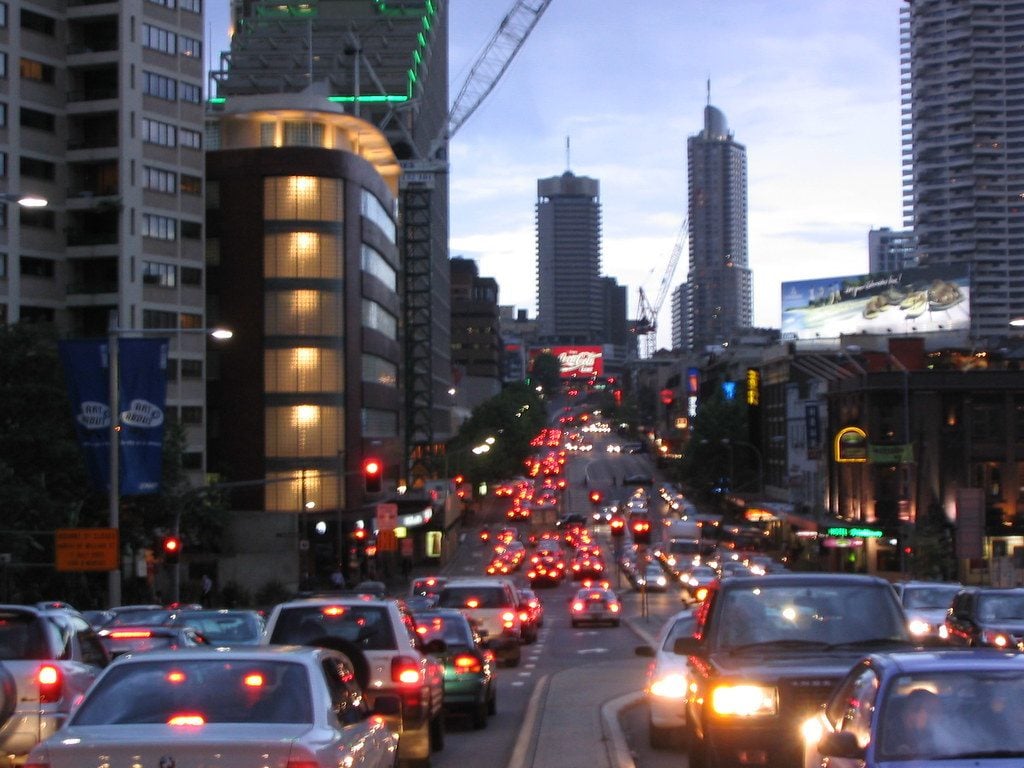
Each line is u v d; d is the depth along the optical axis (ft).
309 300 280.10
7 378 184.55
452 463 474.49
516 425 580.30
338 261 283.18
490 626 118.42
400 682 55.57
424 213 469.16
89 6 267.18
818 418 325.42
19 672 47.24
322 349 280.72
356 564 253.24
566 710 79.51
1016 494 268.00
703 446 451.12
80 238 266.77
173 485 204.44
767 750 40.91
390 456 326.03
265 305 279.08
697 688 46.91
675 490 529.45
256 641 85.87
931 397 269.23
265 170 279.49
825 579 47.47
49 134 265.54
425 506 322.75
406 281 425.69
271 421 278.46
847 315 444.55
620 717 76.02
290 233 279.49
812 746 36.24
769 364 403.75
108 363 119.75
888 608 46.29
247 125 294.05
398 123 504.02
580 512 493.36
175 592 199.00
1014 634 79.82
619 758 58.95
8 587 168.14
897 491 272.72
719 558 286.66
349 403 285.23
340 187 284.00
